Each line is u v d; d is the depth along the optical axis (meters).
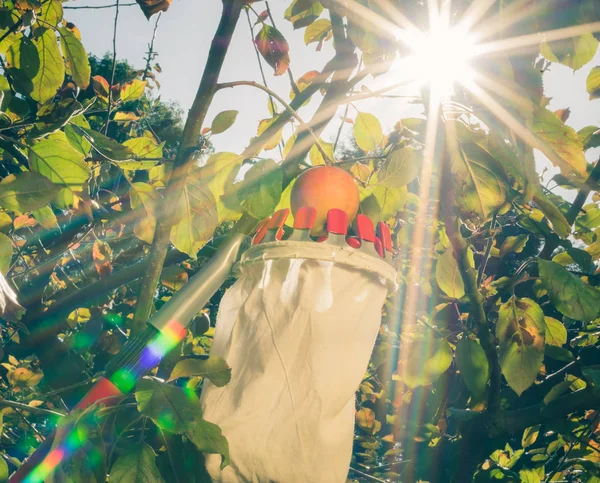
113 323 2.83
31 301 2.41
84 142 1.67
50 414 1.35
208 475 1.21
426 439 2.92
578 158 1.33
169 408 1.08
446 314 2.58
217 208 1.41
